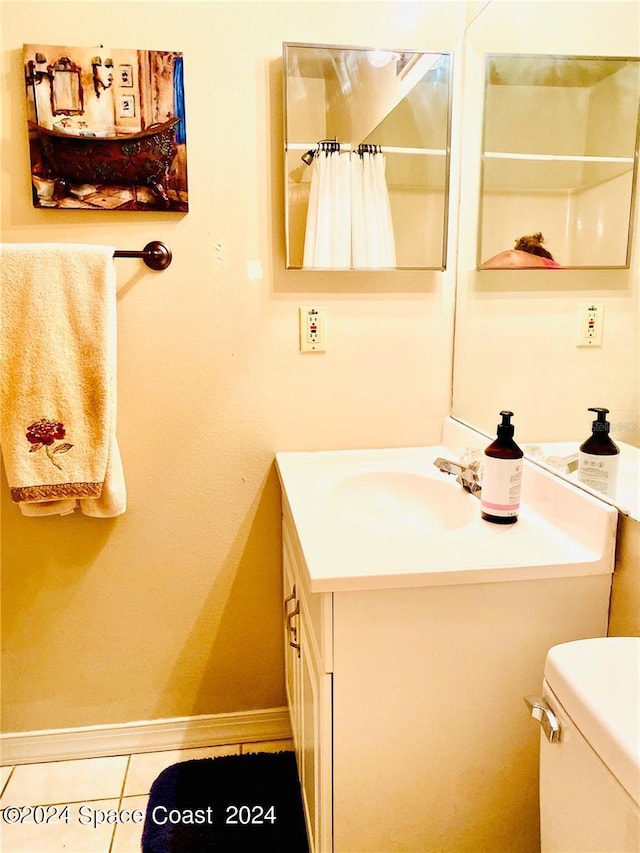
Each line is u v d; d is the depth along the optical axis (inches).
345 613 35.8
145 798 58.6
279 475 57.2
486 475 43.6
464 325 60.0
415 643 37.0
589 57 39.9
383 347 61.0
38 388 51.3
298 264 57.0
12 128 51.9
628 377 36.8
